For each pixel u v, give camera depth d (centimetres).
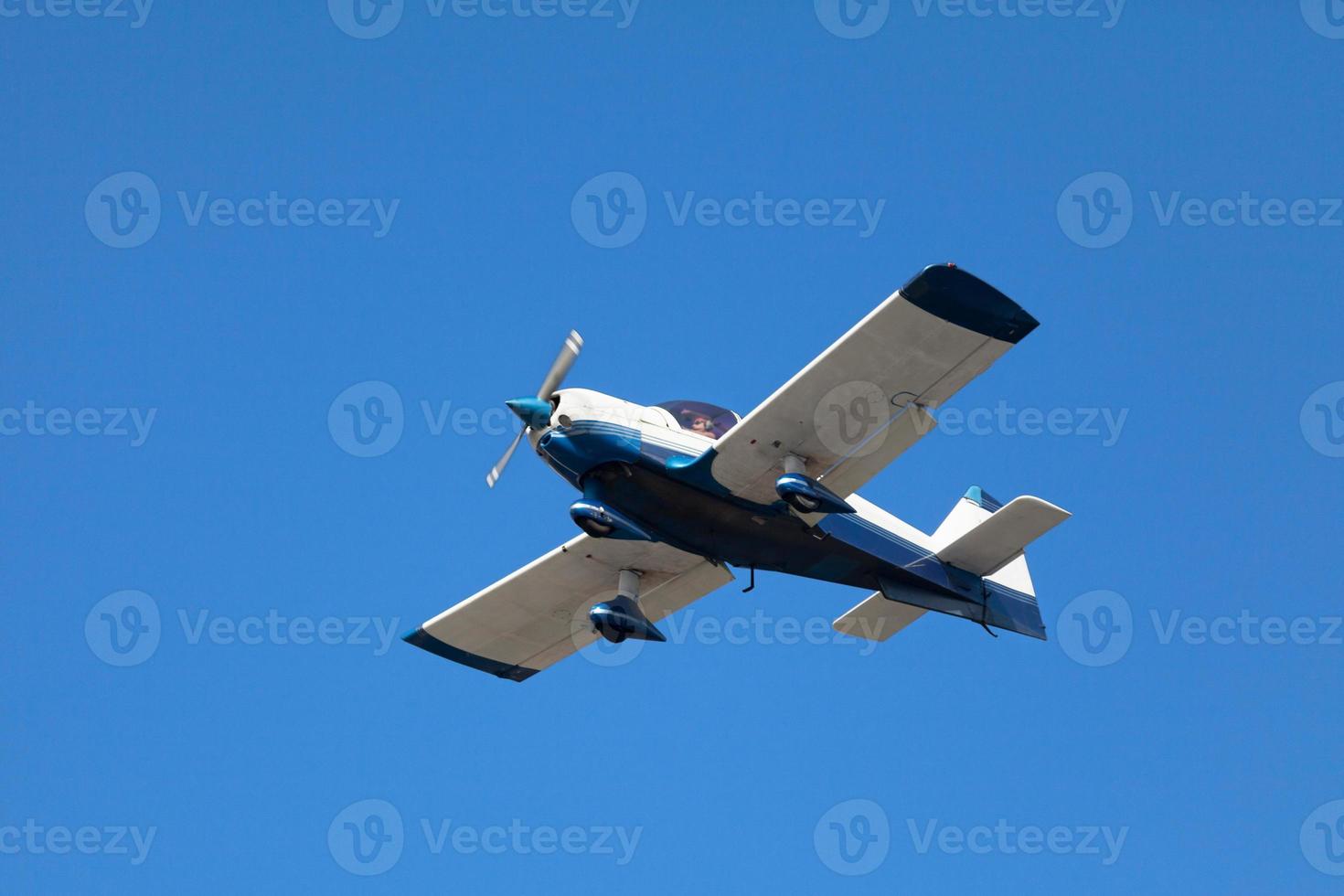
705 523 5772
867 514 6109
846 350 5075
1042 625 6938
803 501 5356
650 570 6419
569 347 5759
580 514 5594
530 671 7062
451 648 6869
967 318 4972
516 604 6631
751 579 6097
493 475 5853
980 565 6431
